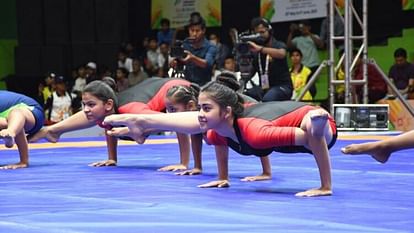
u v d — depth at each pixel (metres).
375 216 4.06
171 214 4.14
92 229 3.69
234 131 5.20
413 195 4.95
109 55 19.80
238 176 6.29
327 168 4.96
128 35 20.47
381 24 16.86
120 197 4.89
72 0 19.95
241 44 10.61
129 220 3.94
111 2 20.08
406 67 14.66
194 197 4.88
